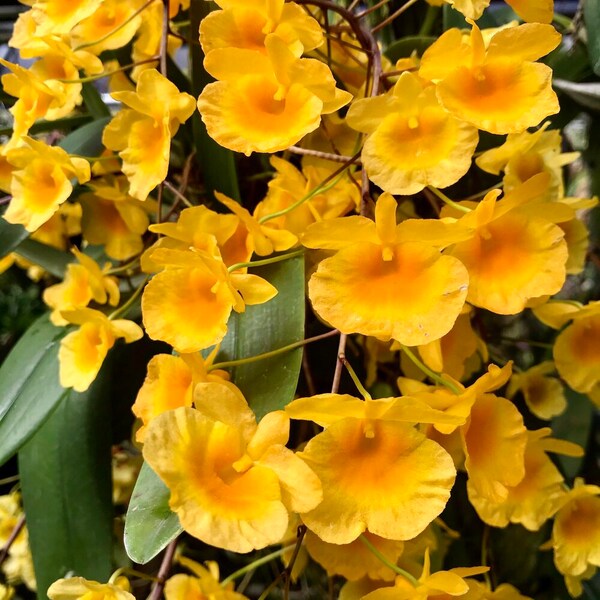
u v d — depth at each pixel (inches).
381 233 5.3
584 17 7.7
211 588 6.6
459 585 5.3
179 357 6.0
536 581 9.7
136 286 8.8
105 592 5.6
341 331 5.2
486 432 5.8
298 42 5.9
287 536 6.5
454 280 5.2
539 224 5.7
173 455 4.9
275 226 6.7
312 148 7.5
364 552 6.1
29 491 7.6
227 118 5.7
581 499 7.0
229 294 5.6
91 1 6.7
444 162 5.6
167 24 6.8
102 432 7.7
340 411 5.1
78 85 7.5
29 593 10.4
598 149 9.8
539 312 7.1
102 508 7.5
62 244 9.6
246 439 5.2
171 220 8.5
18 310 13.7
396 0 9.7
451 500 9.0
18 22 7.6
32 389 7.6
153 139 6.5
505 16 9.4
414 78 5.6
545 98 5.5
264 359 6.1
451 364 6.6
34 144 6.7
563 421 9.6
